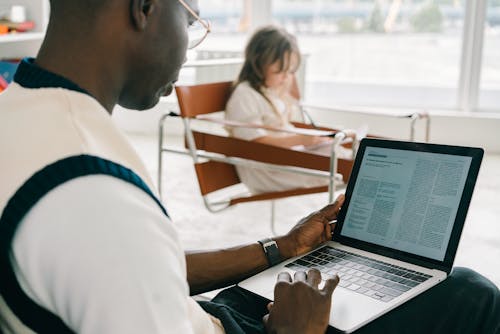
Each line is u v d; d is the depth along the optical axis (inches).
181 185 135.6
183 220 113.5
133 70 25.3
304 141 98.9
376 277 38.6
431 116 167.0
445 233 39.8
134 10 23.9
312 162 88.5
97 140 22.7
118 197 21.1
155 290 20.8
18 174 21.5
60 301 20.9
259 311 38.8
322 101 179.8
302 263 41.2
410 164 43.2
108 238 20.4
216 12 182.9
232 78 167.8
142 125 185.5
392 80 177.9
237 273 40.7
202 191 93.6
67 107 22.9
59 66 24.0
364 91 178.1
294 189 91.0
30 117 22.6
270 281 39.0
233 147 93.0
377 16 175.3
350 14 176.9
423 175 42.2
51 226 20.4
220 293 40.3
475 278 39.4
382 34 175.9
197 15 27.9
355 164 45.9
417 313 36.6
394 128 171.0
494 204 123.8
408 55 175.6
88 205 20.5
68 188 20.7
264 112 103.2
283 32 104.0
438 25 171.9
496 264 95.0
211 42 185.0
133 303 20.3
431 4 171.3
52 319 21.9
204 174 94.6
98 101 24.5
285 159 89.9
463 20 169.2
